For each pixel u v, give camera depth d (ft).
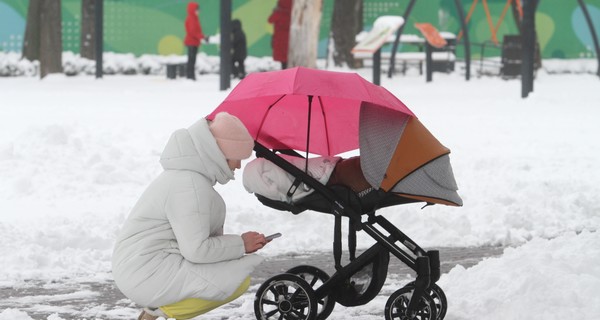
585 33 271.49
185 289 38.19
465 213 70.69
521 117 141.49
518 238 65.72
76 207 72.90
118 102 162.50
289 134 44.39
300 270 43.91
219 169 38.55
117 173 83.97
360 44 192.13
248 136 38.88
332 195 41.01
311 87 39.50
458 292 46.68
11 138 110.11
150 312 39.63
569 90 197.77
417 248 41.98
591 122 134.21
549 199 74.28
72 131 105.91
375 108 40.91
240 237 39.04
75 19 258.37
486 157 94.43
